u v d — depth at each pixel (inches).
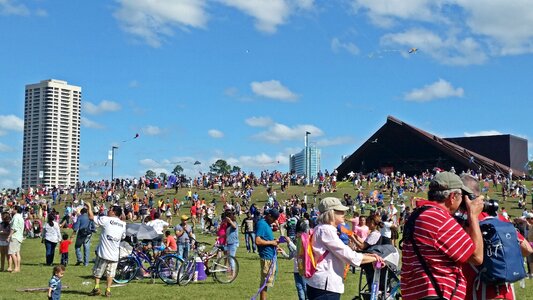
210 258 653.9
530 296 510.9
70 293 549.6
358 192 2351.1
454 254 200.2
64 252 794.8
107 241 534.0
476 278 220.1
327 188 2512.3
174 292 553.9
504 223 221.9
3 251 729.6
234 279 636.1
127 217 1839.3
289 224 880.9
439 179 214.2
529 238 622.2
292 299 513.3
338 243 255.0
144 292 555.2
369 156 3270.2
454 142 3769.7
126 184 2874.0
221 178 2849.4
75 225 810.8
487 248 217.5
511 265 215.5
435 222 203.6
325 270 256.5
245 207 2144.4
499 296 219.1
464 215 229.0
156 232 668.1
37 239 1337.4
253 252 1003.9
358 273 689.6
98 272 535.2
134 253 631.2
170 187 2819.9
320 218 264.2
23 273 705.6
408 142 3142.2
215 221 1504.7
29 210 1592.0
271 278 471.2
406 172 3193.9
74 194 2588.6
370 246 368.5
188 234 706.2
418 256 205.6
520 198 2098.9
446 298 199.5
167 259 617.3
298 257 266.4
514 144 3703.3
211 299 513.0
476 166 2920.8
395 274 364.8
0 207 1870.1
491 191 2378.2
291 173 2972.4
